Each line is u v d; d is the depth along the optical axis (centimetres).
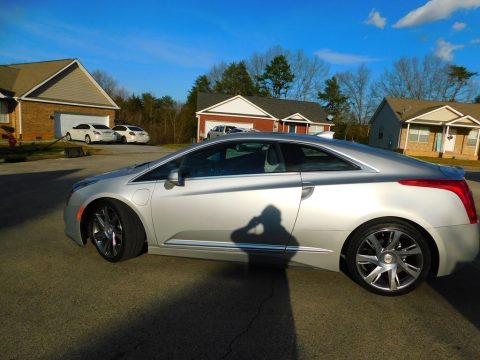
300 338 257
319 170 332
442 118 2991
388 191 310
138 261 387
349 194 315
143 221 360
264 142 350
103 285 329
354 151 336
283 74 5534
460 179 320
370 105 5075
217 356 235
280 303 306
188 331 261
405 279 319
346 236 318
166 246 360
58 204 645
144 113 5128
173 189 350
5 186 820
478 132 2975
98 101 2864
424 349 249
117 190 365
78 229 392
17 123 2409
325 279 356
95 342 244
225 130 2927
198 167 358
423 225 304
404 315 292
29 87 2420
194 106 4697
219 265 382
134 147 2298
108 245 380
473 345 255
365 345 251
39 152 1644
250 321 277
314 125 3634
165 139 4509
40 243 435
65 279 338
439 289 342
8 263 372
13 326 260
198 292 321
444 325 279
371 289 322
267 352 240
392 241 314
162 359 230
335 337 260
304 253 328
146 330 260
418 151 3075
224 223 339
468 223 309
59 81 2594
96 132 2345
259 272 367
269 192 328
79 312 281
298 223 323
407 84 4953
